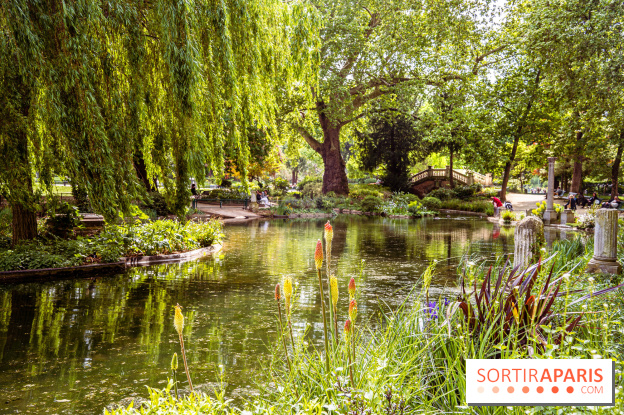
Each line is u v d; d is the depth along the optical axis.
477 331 3.33
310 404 2.32
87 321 6.55
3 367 4.80
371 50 36.91
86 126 8.73
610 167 40.03
